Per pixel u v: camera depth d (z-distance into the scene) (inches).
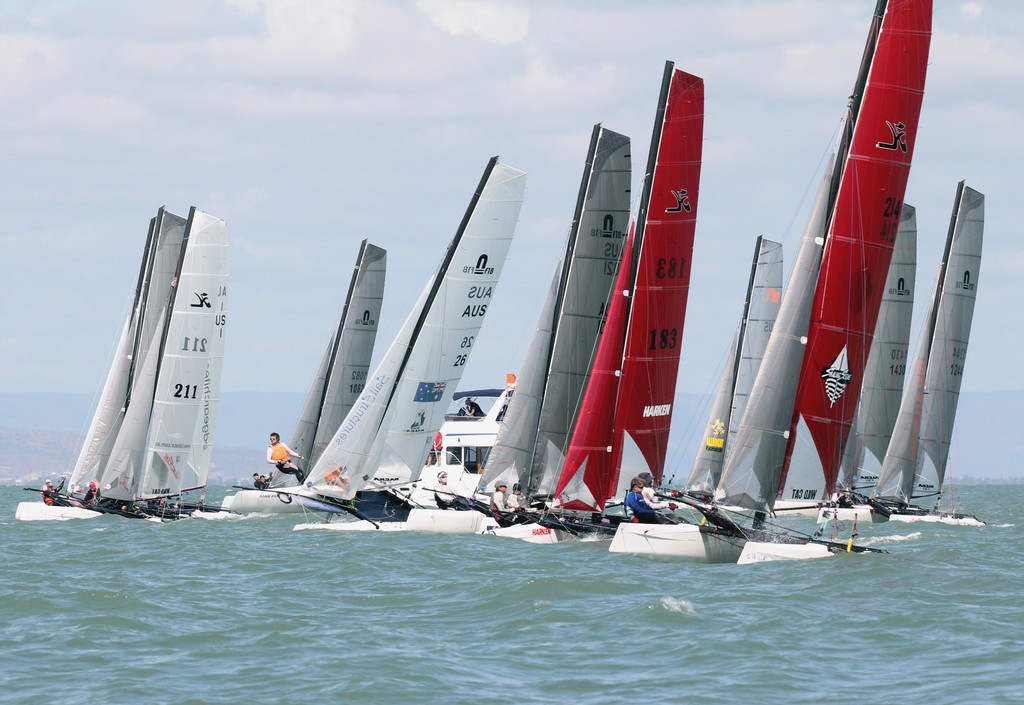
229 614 3403.1
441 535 5383.9
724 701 2527.1
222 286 6702.8
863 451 7726.4
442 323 5718.5
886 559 4399.6
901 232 7632.9
